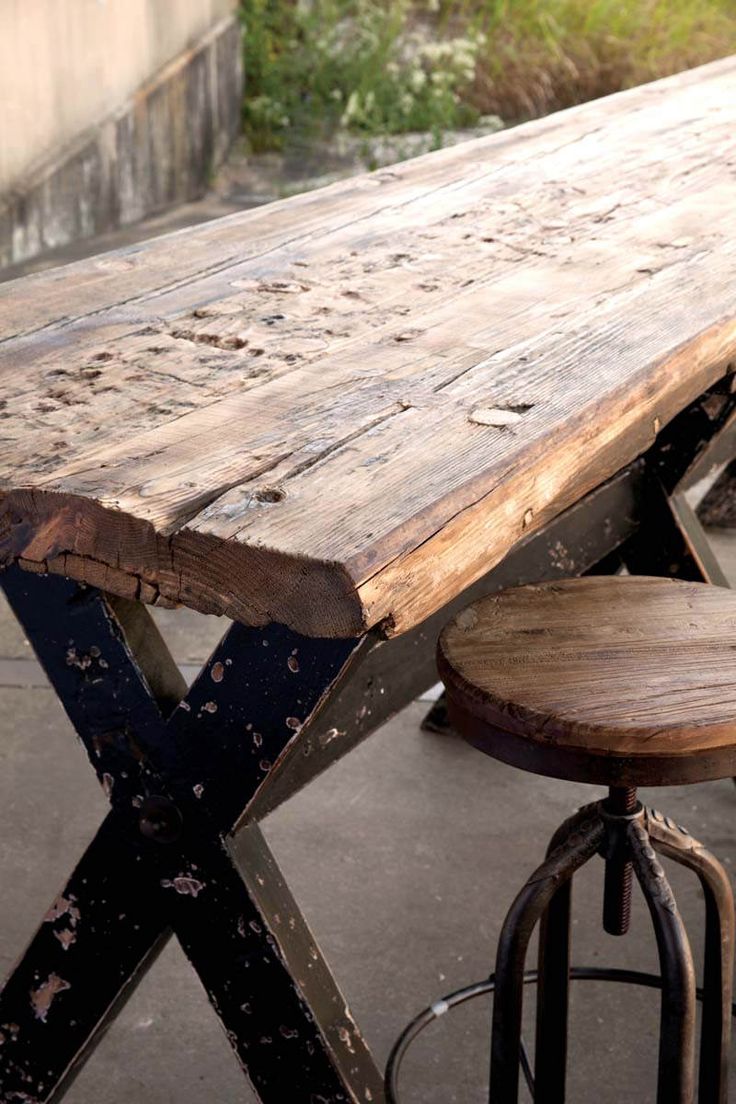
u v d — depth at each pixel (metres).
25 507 1.30
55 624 1.52
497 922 2.46
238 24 9.44
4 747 3.00
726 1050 1.68
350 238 2.28
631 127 3.26
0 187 6.02
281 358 1.68
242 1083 2.08
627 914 1.58
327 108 9.20
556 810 2.83
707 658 1.56
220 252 2.21
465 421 1.46
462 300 1.91
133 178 7.50
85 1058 1.68
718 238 2.23
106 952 1.61
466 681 1.51
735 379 2.33
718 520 4.25
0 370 1.65
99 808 2.79
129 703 1.50
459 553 1.30
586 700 1.46
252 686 1.40
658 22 9.46
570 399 1.52
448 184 2.69
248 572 1.20
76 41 6.62
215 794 1.48
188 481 1.31
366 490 1.29
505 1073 1.53
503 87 9.01
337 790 2.89
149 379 1.61
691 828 2.77
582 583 1.78
